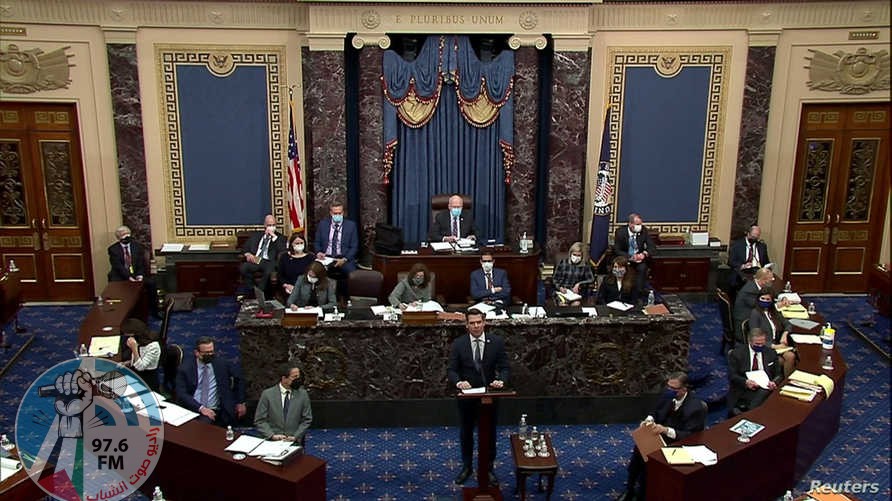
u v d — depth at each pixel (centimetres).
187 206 1024
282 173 1024
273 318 717
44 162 989
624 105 1018
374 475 659
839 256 1066
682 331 732
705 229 1059
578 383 736
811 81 1005
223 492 567
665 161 1037
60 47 951
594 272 970
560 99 985
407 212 1024
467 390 574
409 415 736
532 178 1016
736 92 1012
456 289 909
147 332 704
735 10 983
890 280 914
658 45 998
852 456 689
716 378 819
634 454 602
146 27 960
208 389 655
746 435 584
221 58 980
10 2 926
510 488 641
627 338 727
